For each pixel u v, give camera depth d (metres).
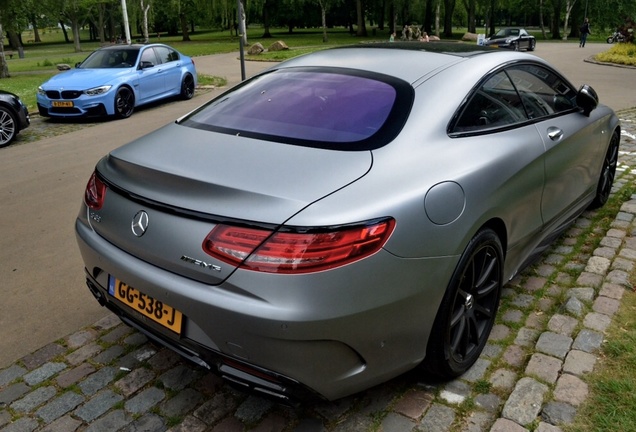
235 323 2.09
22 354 3.16
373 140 2.49
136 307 2.49
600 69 20.58
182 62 14.20
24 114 9.43
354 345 2.20
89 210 2.75
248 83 3.38
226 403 2.69
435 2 50.88
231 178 2.26
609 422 2.37
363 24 60.62
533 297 3.48
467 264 2.57
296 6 62.50
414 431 2.43
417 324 2.39
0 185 6.73
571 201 3.94
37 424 2.58
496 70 3.18
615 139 4.87
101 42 64.38
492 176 2.71
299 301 2.04
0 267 4.36
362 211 2.14
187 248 2.21
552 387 2.61
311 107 2.80
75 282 4.10
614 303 3.30
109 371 2.97
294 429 2.48
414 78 2.87
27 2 30.78
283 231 2.04
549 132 3.42
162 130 3.04
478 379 2.75
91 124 11.12
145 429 2.53
